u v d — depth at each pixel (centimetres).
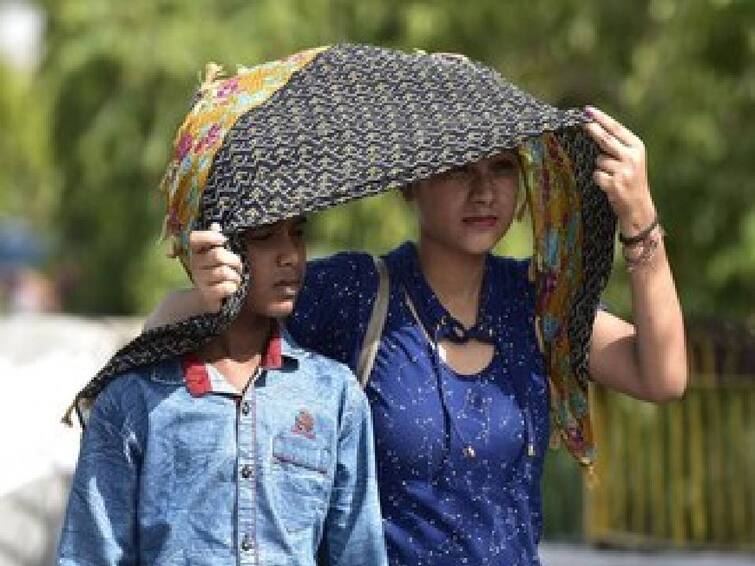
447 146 833
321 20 2689
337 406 843
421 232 908
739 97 2119
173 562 815
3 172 6950
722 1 1945
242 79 859
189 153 841
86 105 3186
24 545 1432
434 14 2528
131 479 823
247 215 815
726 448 1780
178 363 830
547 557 1786
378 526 848
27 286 5350
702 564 1742
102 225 3428
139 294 3148
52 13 3247
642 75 2273
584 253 917
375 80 855
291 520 823
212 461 816
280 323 854
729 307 2205
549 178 923
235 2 2920
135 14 2939
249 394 828
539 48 2548
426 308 896
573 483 1923
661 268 891
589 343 916
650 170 2189
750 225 2133
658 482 1798
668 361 899
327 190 820
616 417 1805
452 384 886
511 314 917
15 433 1600
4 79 7038
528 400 902
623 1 2489
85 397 846
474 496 879
